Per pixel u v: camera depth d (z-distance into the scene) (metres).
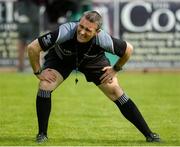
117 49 20.56
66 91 37.53
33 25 47.59
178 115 28.48
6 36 48.09
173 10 48.62
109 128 24.83
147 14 48.47
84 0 47.69
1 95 35.34
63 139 22.06
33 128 24.72
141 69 49.22
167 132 23.95
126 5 48.44
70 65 21.00
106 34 20.50
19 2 47.56
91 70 21.00
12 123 25.97
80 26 20.02
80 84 41.25
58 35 20.20
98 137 22.70
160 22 48.62
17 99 33.69
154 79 44.75
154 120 27.02
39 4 47.50
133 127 25.08
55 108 30.56
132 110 21.39
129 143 21.27
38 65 20.81
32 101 32.94
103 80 21.09
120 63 20.98
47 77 20.94
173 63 49.25
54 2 47.31
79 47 20.47
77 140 21.91
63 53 20.67
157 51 48.84
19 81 42.38
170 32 48.78
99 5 48.28
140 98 34.50
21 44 47.94
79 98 34.38
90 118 27.50
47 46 20.38
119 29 48.47
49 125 25.50
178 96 35.53
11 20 47.91
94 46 20.50
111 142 21.50
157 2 48.50
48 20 47.78
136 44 48.72
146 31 48.69
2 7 47.78
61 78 21.08
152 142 21.44
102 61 21.05
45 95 21.00
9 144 20.94
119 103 21.41
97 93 36.66
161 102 32.94
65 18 47.91
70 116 28.05
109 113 29.00
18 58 48.28
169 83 42.22
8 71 48.41
